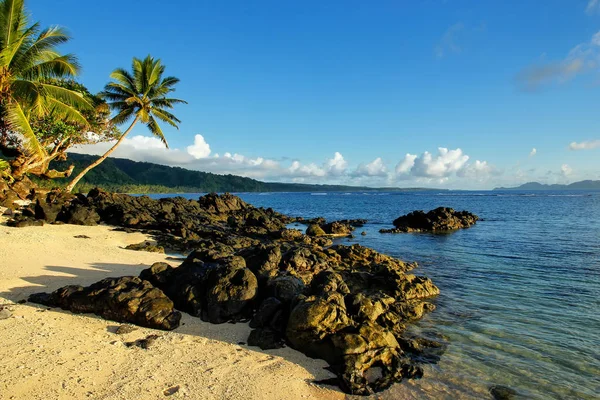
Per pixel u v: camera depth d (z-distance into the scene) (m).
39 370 8.46
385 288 17.38
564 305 15.70
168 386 8.21
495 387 9.13
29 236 23.38
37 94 28.03
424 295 16.80
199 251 15.85
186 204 52.28
